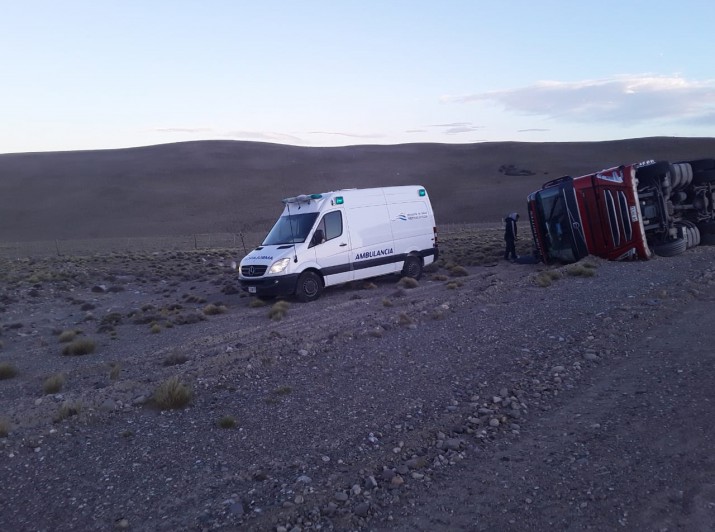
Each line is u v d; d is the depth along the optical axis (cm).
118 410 932
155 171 11044
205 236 7331
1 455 786
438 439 747
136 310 2034
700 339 1079
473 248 3603
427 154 12444
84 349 1434
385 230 2212
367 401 905
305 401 923
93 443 812
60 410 919
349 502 608
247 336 1452
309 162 11744
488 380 958
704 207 2542
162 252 4675
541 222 2458
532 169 11175
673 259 2164
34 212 9425
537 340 1173
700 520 529
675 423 732
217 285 2689
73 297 2444
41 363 1364
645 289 1573
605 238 2241
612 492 589
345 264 2084
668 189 2303
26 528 601
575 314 1360
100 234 8456
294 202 2117
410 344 1222
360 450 730
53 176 10869
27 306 2242
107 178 10700
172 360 1227
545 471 647
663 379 892
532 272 2252
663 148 11694
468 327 1334
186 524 585
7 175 10938
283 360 1155
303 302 1970
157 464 731
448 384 956
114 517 611
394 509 596
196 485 669
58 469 736
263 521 578
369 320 1473
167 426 855
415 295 1898
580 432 737
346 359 1142
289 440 777
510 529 544
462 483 638
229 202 9712
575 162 11456
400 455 708
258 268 1975
